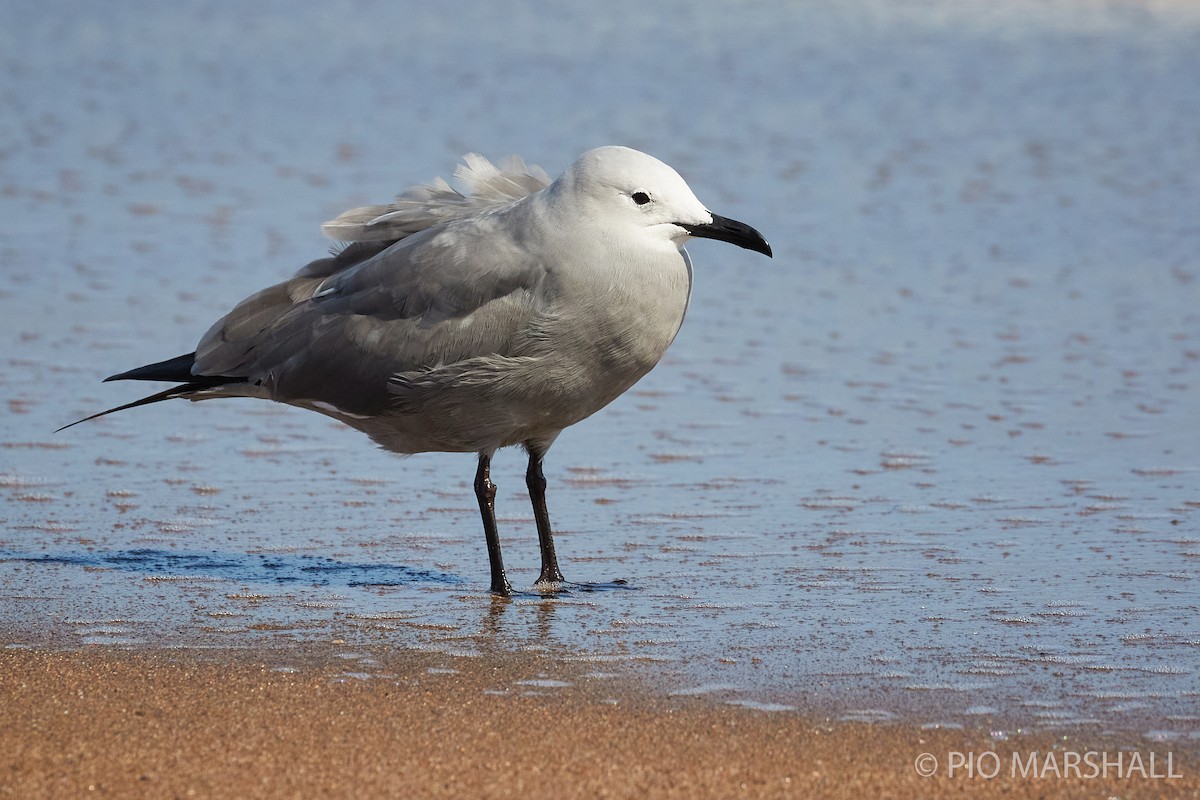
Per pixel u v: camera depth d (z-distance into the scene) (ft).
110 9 148.56
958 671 31.17
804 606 35.19
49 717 28.55
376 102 106.52
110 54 125.70
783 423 50.14
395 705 29.32
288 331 37.60
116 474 45.06
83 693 29.78
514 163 39.63
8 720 28.37
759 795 25.67
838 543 39.63
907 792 25.89
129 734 27.78
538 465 37.83
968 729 28.35
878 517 41.55
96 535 40.16
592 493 44.06
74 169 86.79
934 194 81.82
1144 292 64.49
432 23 138.92
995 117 99.60
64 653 32.07
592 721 28.60
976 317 61.77
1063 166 87.10
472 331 35.17
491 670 31.37
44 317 60.70
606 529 41.14
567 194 35.01
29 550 38.93
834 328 60.85
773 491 43.78
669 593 36.35
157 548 39.32
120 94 109.81
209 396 39.42
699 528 41.01
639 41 127.13
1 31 135.54
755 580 37.06
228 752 27.07
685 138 94.12
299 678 30.78
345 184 83.05
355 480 45.19
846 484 44.29
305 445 48.34
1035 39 123.44
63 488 43.75
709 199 80.18
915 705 29.45
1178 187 81.97
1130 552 38.50
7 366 54.70
